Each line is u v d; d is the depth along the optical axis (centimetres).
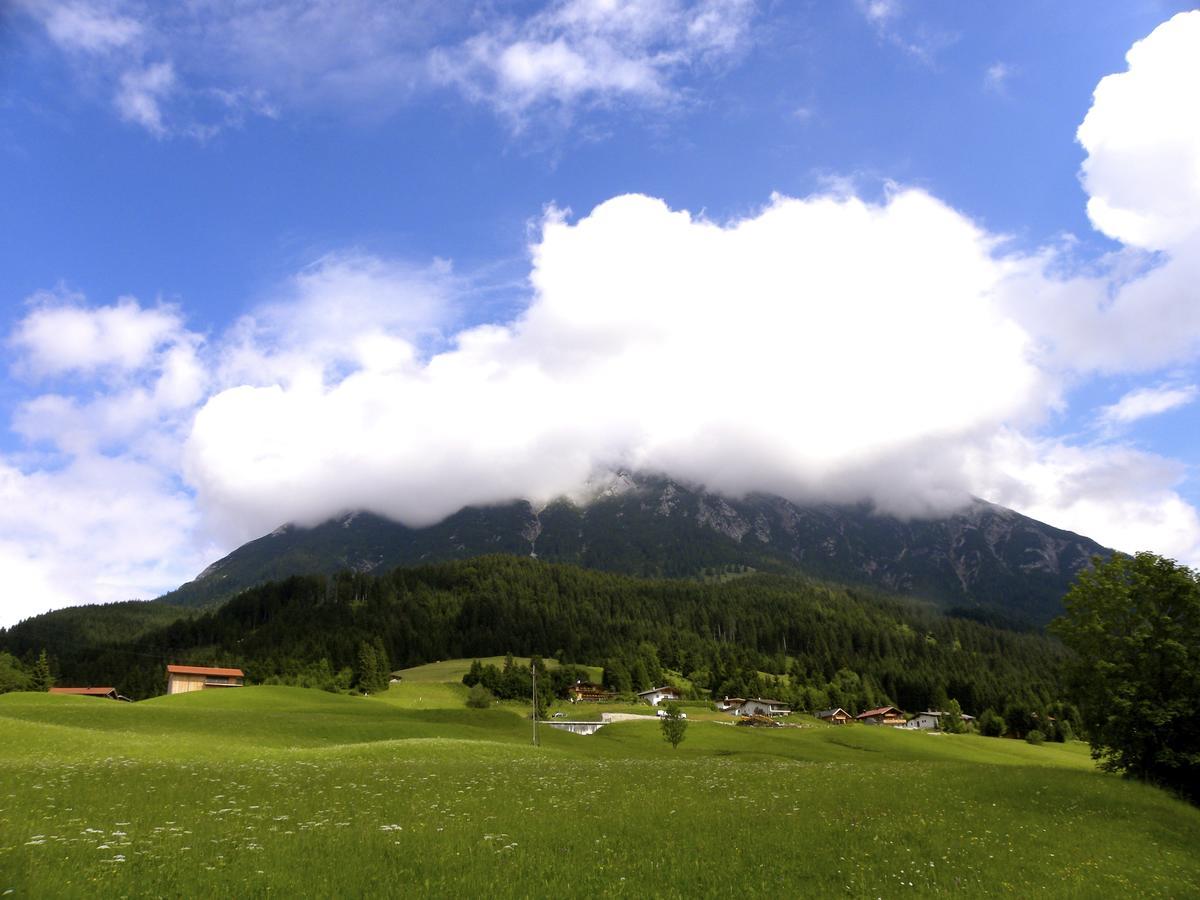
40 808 2373
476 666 19675
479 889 1648
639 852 2056
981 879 1978
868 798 3081
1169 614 4625
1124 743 4547
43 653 18800
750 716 16625
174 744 5209
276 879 1648
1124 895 1927
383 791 3097
